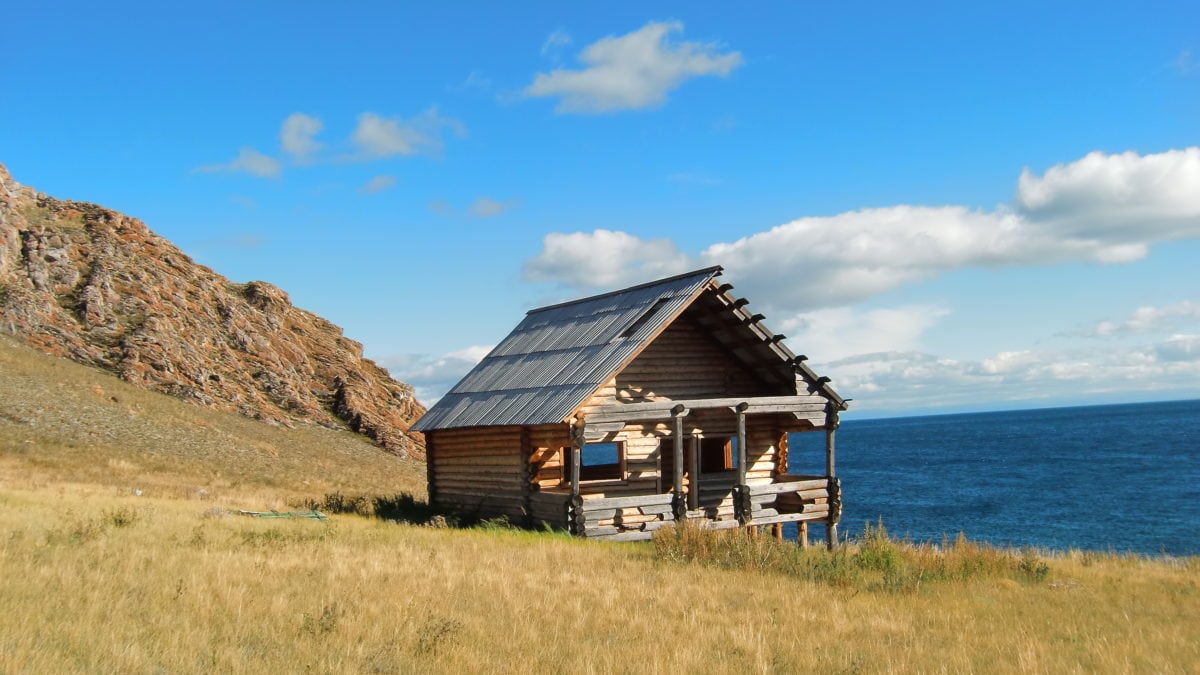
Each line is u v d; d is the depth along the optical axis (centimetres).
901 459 12431
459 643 1045
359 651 973
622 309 2691
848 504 6750
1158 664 1090
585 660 998
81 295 8131
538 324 3062
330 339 10706
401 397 9938
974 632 1266
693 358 2714
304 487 4931
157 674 845
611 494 2530
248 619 1089
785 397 2550
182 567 1398
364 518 2741
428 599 1288
